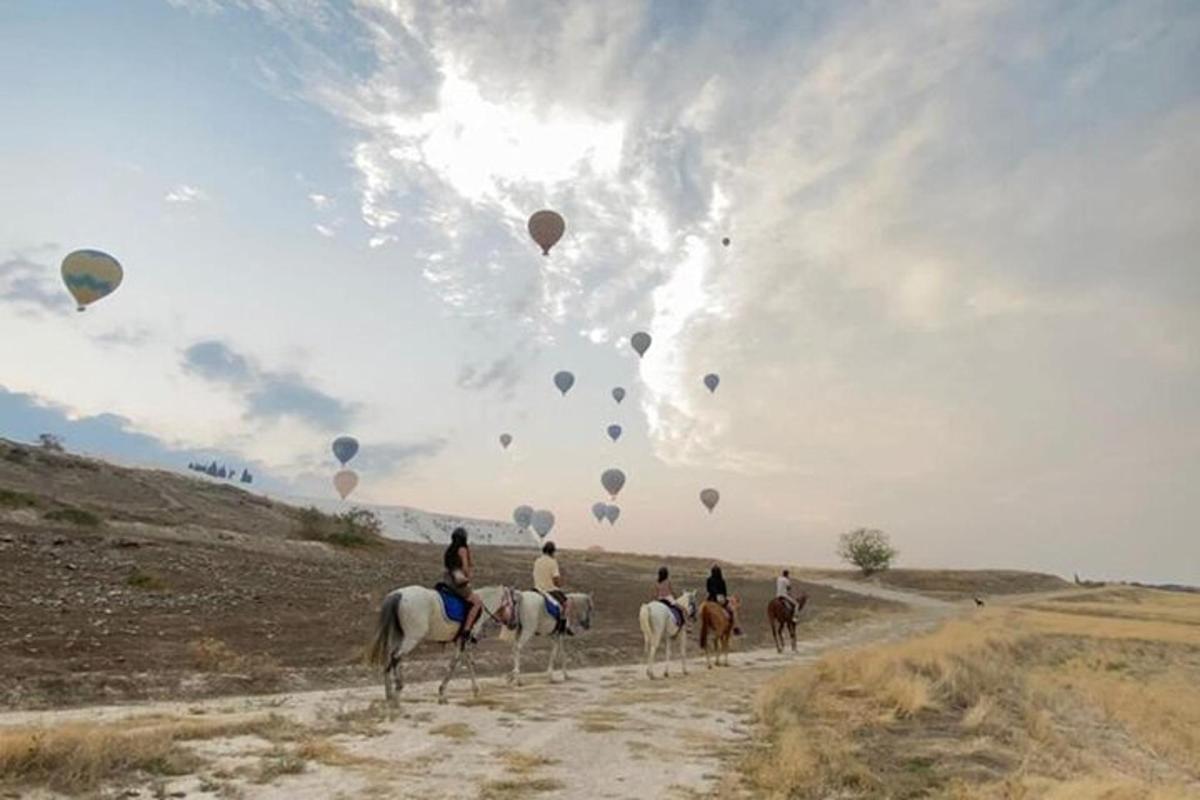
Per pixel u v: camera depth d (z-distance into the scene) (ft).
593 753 32.89
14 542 86.63
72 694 41.65
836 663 59.93
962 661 66.59
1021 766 35.35
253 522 176.24
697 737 37.37
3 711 37.40
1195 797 33.94
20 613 58.44
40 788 23.18
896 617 165.78
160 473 203.10
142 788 24.40
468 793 26.21
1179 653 128.67
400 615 42.22
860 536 335.06
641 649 84.23
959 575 350.02
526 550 308.60
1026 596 300.81
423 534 321.32
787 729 38.50
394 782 26.81
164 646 55.11
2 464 164.35
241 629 65.00
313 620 73.77
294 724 34.86
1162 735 60.75
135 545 98.63
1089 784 32.27
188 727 31.50
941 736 40.22
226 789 24.79
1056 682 81.66
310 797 24.70
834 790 29.66
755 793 28.37
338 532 163.32
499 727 37.14
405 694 46.96
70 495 154.20
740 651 90.63
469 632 45.60
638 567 265.54
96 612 62.95
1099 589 359.25
